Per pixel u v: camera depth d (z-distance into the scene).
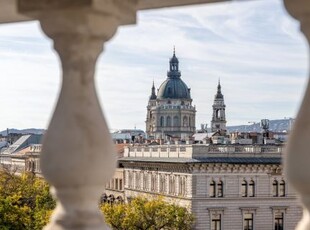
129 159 113.19
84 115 5.49
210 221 90.31
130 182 111.31
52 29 5.64
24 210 66.81
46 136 5.48
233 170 91.06
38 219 67.19
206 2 5.84
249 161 91.62
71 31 5.57
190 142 120.25
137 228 77.12
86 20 5.54
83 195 5.45
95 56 5.68
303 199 4.96
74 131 5.40
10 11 6.11
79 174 5.36
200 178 90.31
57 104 5.57
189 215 80.38
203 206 90.31
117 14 5.73
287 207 91.88
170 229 78.38
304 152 4.89
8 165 170.50
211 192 90.81
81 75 5.59
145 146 110.06
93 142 5.42
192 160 91.25
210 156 92.62
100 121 5.55
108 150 5.50
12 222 65.69
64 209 5.52
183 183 92.75
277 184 92.31
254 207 91.25
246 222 91.25
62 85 5.61
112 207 77.62
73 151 5.36
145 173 105.56
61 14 5.58
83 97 5.55
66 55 5.62
